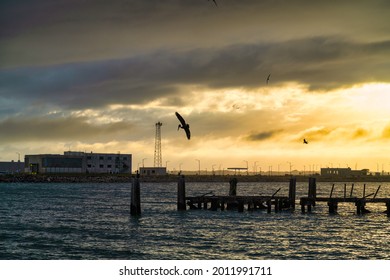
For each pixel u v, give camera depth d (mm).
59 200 104938
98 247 43375
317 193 167250
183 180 70250
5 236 48875
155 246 44094
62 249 42438
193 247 43875
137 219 63188
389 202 65938
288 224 58375
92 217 66625
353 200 67125
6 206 87125
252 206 78750
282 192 177625
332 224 58531
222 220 61750
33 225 57969
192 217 64688
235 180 74000
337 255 41438
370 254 41875
